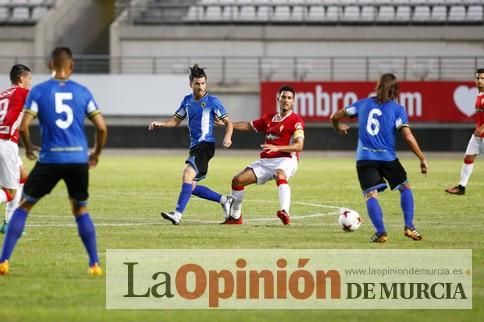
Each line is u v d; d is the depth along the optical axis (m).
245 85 113.12
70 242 32.06
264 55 115.69
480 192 55.75
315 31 115.25
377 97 31.59
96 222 39.31
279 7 121.81
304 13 120.31
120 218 41.19
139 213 43.66
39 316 20.12
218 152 108.38
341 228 36.09
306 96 107.75
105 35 131.88
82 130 24.84
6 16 124.19
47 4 124.12
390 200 50.38
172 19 122.56
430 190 57.47
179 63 116.06
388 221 39.75
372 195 31.77
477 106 51.28
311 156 106.44
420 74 113.69
